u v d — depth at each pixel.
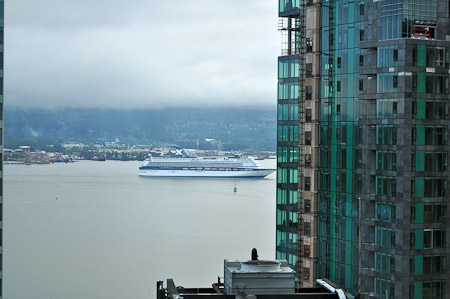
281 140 130.00
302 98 125.88
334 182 121.69
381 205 104.69
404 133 101.75
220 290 85.25
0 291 117.44
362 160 107.75
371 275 106.31
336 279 120.88
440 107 103.81
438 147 103.69
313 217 124.31
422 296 102.94
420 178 102.69
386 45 104.56
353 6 118.31
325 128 123.44
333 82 122.00
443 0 106.75
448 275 104.19
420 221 102.69
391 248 103.25
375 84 108.00
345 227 119.50
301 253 125.50
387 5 107.06
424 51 103.00
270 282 81.12
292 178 128.25
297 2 130.75
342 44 120.44
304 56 126.00
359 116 117.50
